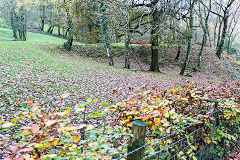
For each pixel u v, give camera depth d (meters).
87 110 6.08
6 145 3.29
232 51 35.50
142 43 26.95
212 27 41.53
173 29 14.89
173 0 12.17
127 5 13.20
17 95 6.11
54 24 44.91
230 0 23.14
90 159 1.35
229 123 3.17
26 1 31.19
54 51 20.80
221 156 2.86
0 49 13.06
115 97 8.22
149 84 11.88
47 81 8.52
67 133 1.65
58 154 1.67
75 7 17.66
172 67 24.86
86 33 21.33
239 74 24.62
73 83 9.34
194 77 20.70
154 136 2.11
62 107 6.14
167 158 1.96
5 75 7.65
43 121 1.45
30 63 11.11
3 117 4.45
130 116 1.98
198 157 2.46
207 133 2.45
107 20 15.96
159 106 2.02
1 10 41.41
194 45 31.92
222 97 3.12
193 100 2.55
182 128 2.02
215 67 25.53
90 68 14.35
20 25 34.81
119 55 25.06
